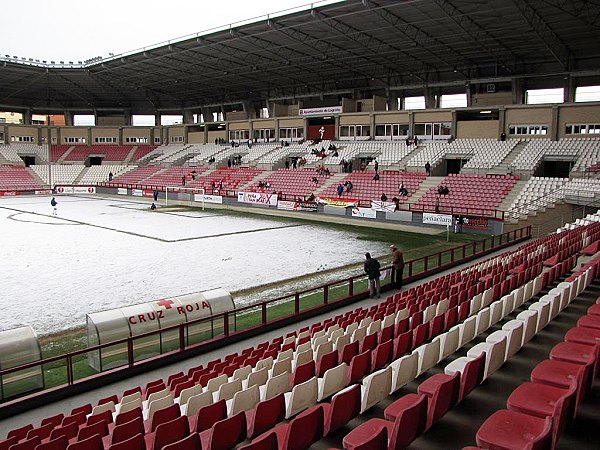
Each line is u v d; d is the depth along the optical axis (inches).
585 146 1472.7
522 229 1098.1
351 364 309.9
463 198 1393.9
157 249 1005.2
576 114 1573.6
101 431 252.1
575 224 1044.5
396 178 1651.1
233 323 514.6
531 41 1545.3
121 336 433.4
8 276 769.6
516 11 1240.2
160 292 685.3
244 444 240.2
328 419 237.1
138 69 2191.2
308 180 1851.6
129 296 665.0
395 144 1923.0
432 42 1600.6
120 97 2923.2
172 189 2101.4
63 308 611.8
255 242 1099.9
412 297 545.0
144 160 2773.1
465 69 1952.5
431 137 1915.6
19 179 2486.5
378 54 1796.3
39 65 2222.0
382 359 338.0
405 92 2222.0
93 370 436.5
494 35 1483.8
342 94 2383.1
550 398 216.4
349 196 1620.3
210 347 478.3
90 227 1307.8
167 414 256.7
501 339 308.8
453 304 478.9
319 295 671.8
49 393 372.8
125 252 971.3
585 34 1425.9
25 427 300.4
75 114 3065.9
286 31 1549.0
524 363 319.9
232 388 296.8
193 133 2817.4
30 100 2910.9
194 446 195.5
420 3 1224.8
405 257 936.3
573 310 427.8
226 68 2127.2
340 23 1443.2
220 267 843.4
